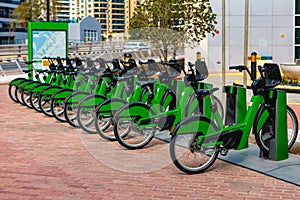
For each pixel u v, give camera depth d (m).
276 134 6.31
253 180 5.61
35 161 6.57
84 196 5.08
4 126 9.31
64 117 9.47
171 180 5.64
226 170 6.05
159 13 15.96
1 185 5.46
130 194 5.14
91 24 53.53
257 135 6.32
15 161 6.57
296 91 13.90
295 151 6.86
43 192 5.21
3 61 23.03
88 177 5.79
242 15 24.41
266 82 6.27
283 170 5.91
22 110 11.45
